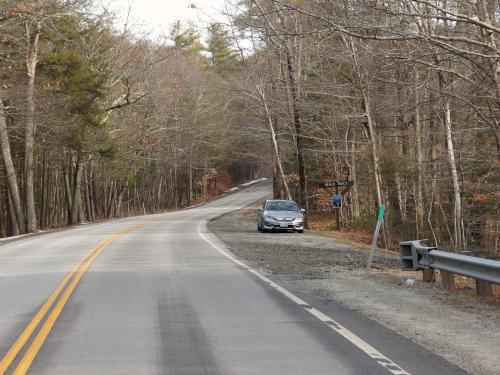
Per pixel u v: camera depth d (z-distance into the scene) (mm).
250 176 131250
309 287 11570
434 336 7395
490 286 10414
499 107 15641
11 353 6656
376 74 19203
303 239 25000
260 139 47531
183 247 20828
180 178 95438
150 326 8023
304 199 33250
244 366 6066
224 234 27891
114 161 58031
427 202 32125
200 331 7707
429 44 13461
